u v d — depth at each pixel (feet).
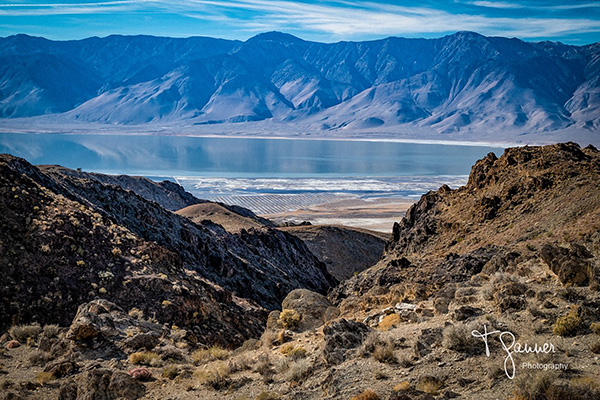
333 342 57.26
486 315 56.08
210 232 233.55
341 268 324.39
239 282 183.21
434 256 154.61
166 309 103.45
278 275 229.66
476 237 151.74
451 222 175.32
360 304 83.30
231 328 111.96
